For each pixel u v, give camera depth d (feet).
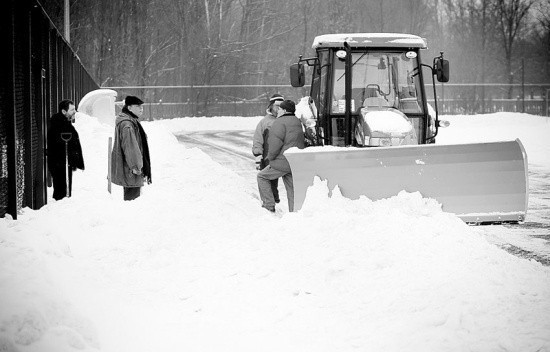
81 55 191.21
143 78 199.62
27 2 36.09
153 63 203.92
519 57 227.20
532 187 53.62
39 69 42.60
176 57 208.85
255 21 217.77
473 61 223.71
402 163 34.12
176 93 201.26
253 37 217.97
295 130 38.19
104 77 196.95
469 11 232.32
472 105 202.49
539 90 221.05
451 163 34.12
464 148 34.17
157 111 198.90
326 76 45.34
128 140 35.60
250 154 85.71
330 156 34.09
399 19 241.96
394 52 45.14
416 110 45.01
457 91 207.31
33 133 41.47
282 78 217.56
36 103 42.78
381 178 34.12
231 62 209.15
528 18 229.86
